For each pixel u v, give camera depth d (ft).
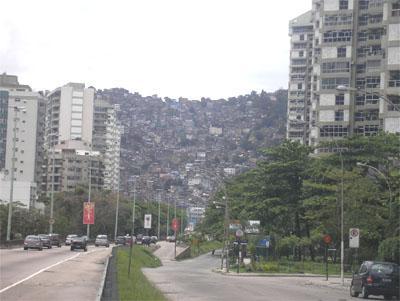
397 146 237.86
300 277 178.91
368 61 377.91
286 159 260.42
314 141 402.11
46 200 466.29
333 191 229.04
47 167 569.64
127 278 88.58
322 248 260.21
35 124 503.61
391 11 327.88
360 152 239.91
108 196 479.82
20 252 192.44
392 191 202.18
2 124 497.46
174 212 588.91
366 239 196.54
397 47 323.78
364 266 109.19
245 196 293.64
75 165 566.77
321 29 393.91
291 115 527.40
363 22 385.29
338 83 384.88
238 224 234.58
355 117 378.73
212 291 104.22
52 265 134.92
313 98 417.49
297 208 255.09
